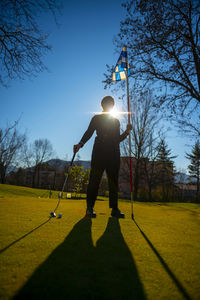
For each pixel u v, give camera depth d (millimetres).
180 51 10391
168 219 2516
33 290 701
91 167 2789
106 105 3031
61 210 2863
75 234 1492
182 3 9336
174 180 31797
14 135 30203
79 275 834
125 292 718
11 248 1127
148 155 21391
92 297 674
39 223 1835
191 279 848
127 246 1266
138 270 915
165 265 989
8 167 35594
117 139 2922
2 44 7383
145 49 10586
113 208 2654
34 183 44438
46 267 896
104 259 1029
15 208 2812
